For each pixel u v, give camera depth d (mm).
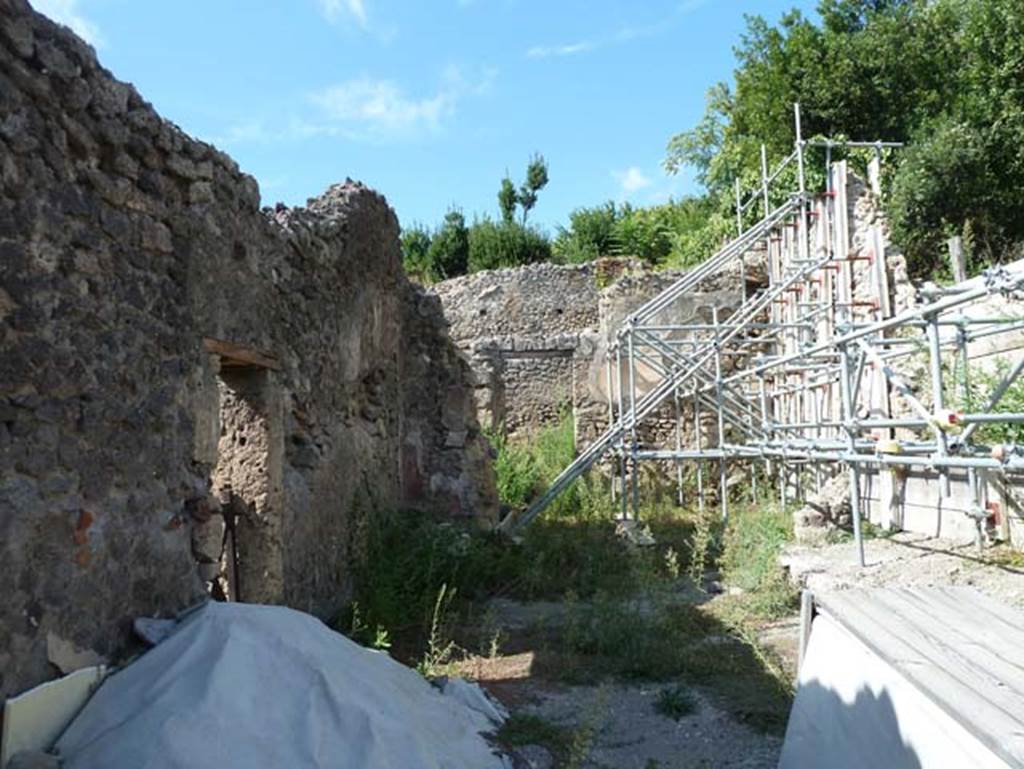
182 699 2812
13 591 2639
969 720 2133
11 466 2670
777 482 11711
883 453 6164
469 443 9367
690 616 5859
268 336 4879
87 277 3113
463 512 9133
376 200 7676
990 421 4516
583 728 3553
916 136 14250
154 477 3543
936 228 12094
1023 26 13258
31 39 2789
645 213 22828
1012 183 12211
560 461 13086
